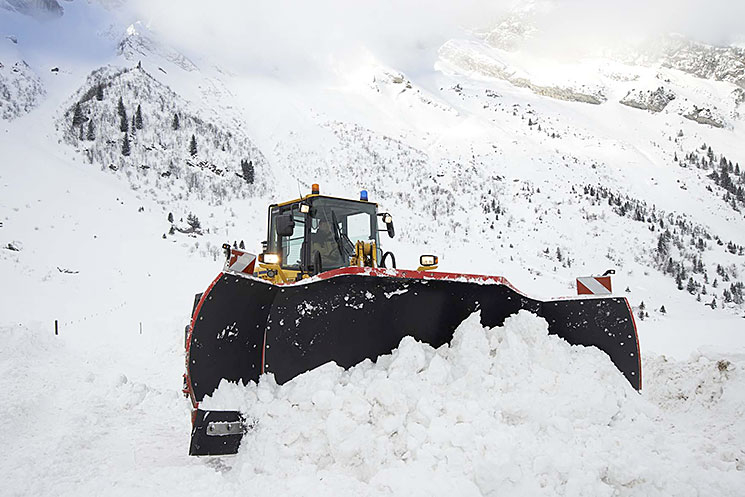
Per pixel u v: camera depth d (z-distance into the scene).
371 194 56.62
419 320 4.00
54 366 7.31
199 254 33.34
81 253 29.48
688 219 77.31
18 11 105.75
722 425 4.08
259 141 71.75
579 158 92.75
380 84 135.38
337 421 3.12
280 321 3.75
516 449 2.84
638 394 3.92
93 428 4.66
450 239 49.41
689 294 53.38
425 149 83.31
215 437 3.37
